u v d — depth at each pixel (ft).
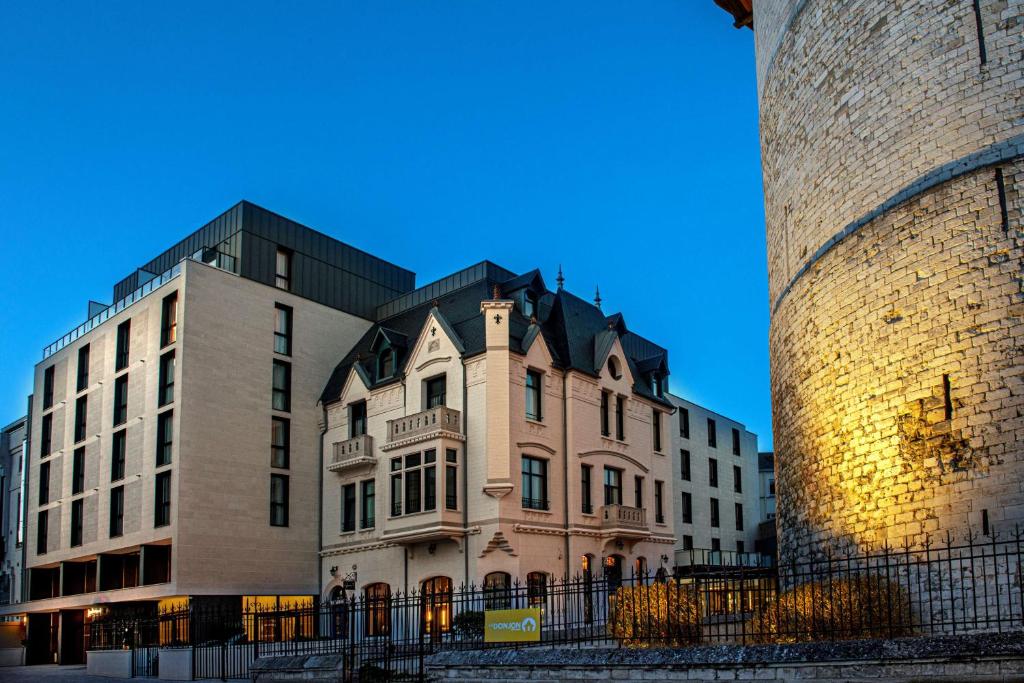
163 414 134.41
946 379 60.29
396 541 124.77
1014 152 58.70
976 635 40.14
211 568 127.85
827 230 74.74
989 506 56.13
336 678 69.36
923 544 59.57
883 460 64.54
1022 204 57.77
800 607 54.54
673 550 149.48
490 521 118.01
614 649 51.57
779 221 86.53
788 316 82.12
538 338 128.88
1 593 186.19
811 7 79.82
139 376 141.69
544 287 138.62
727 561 179.83
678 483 178.91
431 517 119.85
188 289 133.39
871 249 68.03
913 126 65.62
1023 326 56.39
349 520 138.10
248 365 138.92
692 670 47.09
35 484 166.30
